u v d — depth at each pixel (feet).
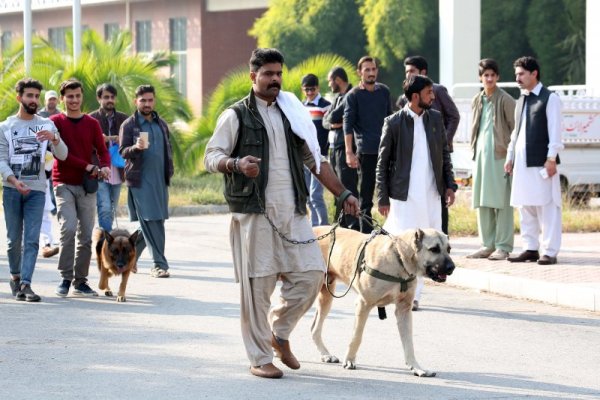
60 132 45.03
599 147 84.74
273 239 30.63
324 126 60.39
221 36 169.17
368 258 31.83
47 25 196.03
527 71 51.62
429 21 157.17
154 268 51.93
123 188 93.25
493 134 53.47
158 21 176.24
